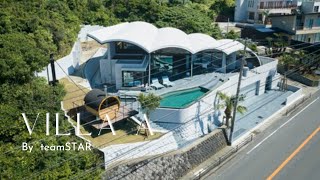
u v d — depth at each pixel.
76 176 21.70
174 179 26.48
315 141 33.06
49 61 30.17
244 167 28.53
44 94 26.06
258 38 68.31
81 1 62.16
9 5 39.62
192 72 42.78
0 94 24.86
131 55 41.03
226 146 31.89
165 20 67.69
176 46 38.03
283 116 39.09
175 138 29.69
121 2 71.06
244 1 84.06
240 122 37.06
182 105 32.78
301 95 46.09
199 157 28.78
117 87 37.44
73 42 43.84
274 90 47.78
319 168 28.38
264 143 32.66
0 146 21.78
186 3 84.94
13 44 27.94
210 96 33.97
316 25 69.56
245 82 41.47
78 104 30.41
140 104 30.23
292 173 27.62
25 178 20.27
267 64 45.59
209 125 34.34
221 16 87.06
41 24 38.66
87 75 38.69
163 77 39.28
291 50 59.50
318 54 57.84
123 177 23.80
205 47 40.84
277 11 81.31
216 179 26.78
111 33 40.44
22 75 26.11
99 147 24.80
